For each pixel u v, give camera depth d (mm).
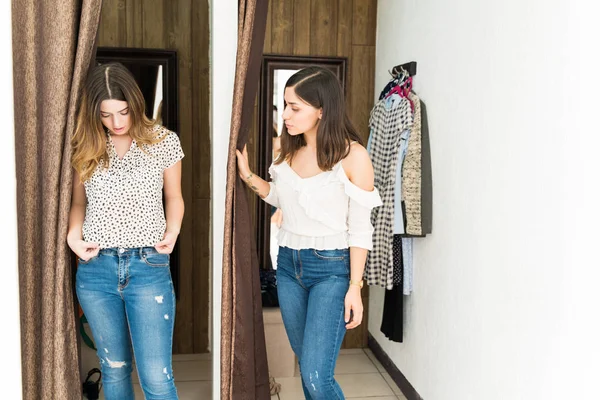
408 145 2893
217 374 2365
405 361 3162
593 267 1668
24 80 2057
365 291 3854
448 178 2637
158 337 2078
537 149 1938
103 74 1936
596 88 1645
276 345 3307
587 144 1686
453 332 2568
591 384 1686
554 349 1852
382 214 3027
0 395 2020
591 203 1671
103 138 1976
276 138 3621
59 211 2033
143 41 3396
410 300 3102
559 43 1816
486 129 2285
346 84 3662
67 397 2098
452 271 2590
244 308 2309
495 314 2213
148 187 2041
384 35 3512
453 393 2564
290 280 2232
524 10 2012
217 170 2270
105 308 2047
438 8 2732
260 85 3572
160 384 2104
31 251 2113
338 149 2045
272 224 3670
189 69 3447
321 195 2072
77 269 2223
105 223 2000
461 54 2502
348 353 3777
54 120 2016
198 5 3406
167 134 2105
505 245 2143
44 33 2018
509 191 2115
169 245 2074
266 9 2211
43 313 2086
